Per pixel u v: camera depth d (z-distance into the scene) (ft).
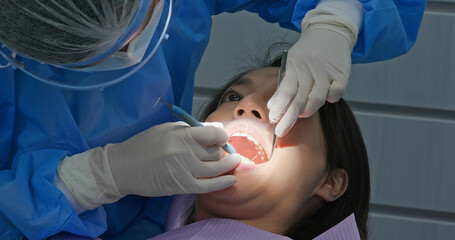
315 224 4.41
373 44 4.78
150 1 3.05
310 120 4.19
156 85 4.37
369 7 4.47
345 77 4.05
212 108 5.12
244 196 3.98
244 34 7.08
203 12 4.74
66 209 3.70
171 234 4.01
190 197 4.83
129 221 4.90
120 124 4.31
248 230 3.88
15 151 4.05
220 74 7.23
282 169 4.01
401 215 7.61
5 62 3.78
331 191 4.31
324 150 4.23
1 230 3.73
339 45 4.18
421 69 7.07
